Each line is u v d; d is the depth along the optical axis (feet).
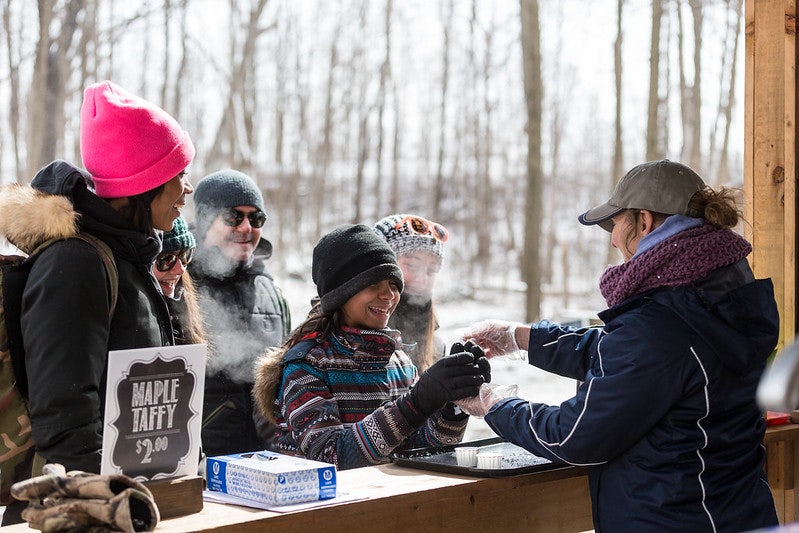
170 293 8.07
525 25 53.83
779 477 9.41
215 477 6.13
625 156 91.25
